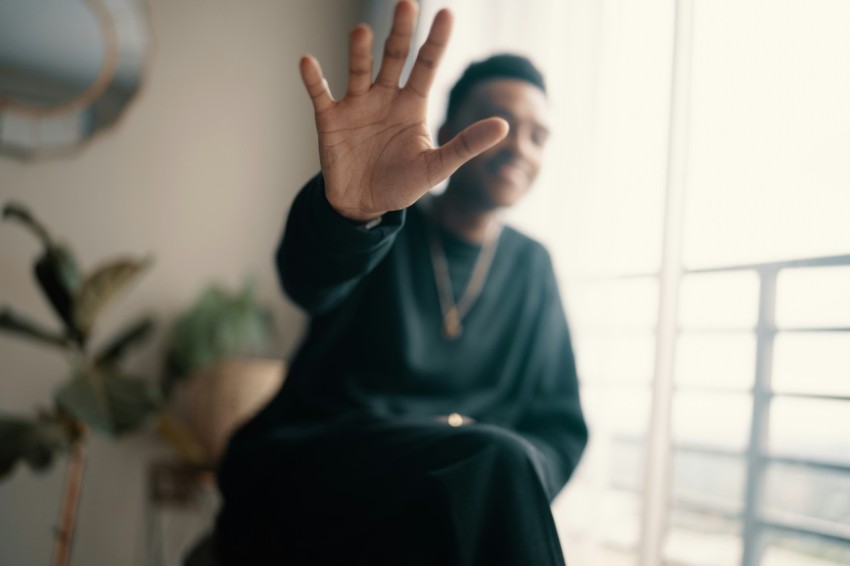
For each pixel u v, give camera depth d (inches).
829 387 49.1
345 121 29.7
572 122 64.9
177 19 94.5
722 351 53.7
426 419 36.2
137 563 87.4
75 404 64.5
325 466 35.1
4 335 83.4
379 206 30.5
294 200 33.6
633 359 58.4
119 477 87.4
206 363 82.7
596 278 61.1
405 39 29.0
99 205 89.0
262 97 98.5
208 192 94.7
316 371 44.2
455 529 29.1
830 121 46.1
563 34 68.2
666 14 57.1
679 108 51.4
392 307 43.4
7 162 85.0
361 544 31.9
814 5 47.1
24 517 83.0
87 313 70.5
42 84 86.4
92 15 88.8
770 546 51.1
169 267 91.9
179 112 93.7
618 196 59.7
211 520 88.9
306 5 101.7
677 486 54.6
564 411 46.1
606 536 58.1
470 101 44.4
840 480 50.6
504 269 47.4
